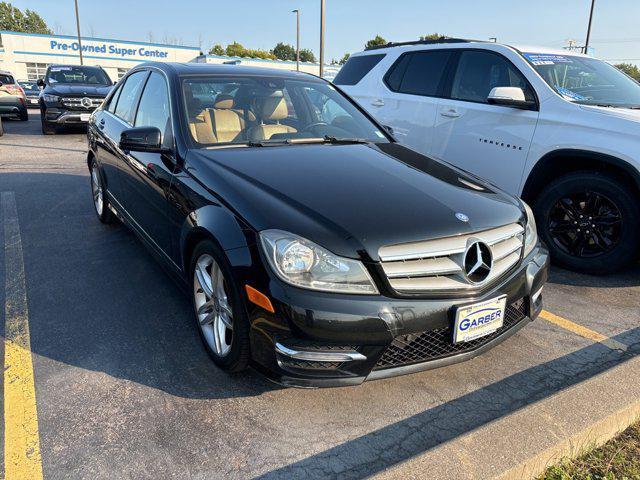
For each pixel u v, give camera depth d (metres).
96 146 4.81
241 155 2.95
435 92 5.36
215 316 2.65
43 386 2.56
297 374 2.20
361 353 2.19
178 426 2.30
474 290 2.34
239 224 2.37
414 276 2.24
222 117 3.29
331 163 2.92
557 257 4.25
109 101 4.93
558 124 4.20
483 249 2.40
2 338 3.00
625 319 3.45
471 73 5.09
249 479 2.01
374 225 2.26
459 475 1.90
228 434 2.26
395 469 1.92
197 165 2.88
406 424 2.37
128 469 2.04
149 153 3.45
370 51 6.46
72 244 4.61
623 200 3.81
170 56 48.19
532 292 2.68
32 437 2.21
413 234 2.25
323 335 2.12
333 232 2.20
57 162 8.56
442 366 2.37
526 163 4.41
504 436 2.10
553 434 2.12
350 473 2.06
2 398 2.46
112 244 4.61
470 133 4.89
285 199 2.41
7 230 4.97
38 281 3.80
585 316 3.48
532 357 2.96
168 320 3.26
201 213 2.62
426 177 2.87
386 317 2.15
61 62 43.59
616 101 4.48
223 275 2.44
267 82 3.79
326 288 2.14
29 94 24.92
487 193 2.82
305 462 2.11
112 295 3.60
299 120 3.69
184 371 2.71
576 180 4.03
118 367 2.73
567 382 2.72
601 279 4.10
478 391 2.63
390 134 3.87
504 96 4.38
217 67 3.82
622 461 2.13
